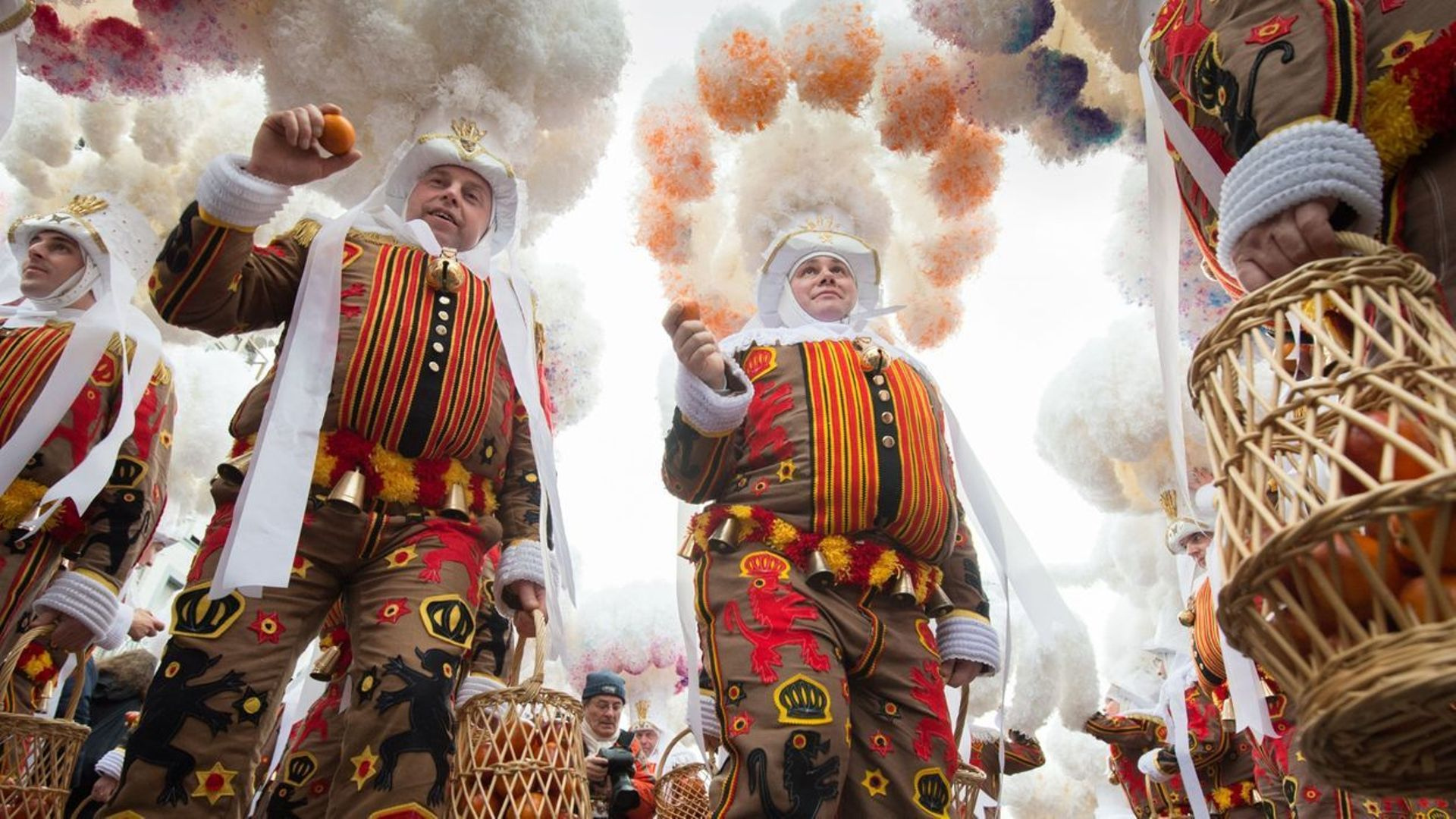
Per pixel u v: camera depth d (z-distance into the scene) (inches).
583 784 95.7
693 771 157.5
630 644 248.8
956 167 166.1
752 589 99.7
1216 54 66.6
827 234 138.2
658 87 171.9
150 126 171.9
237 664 88.1
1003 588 126.0
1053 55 158.1
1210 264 78.7
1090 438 208.4
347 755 87.1
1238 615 43.3
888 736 100.1
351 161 95.0
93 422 129.3
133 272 147.9
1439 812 121.8
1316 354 45.3
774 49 163.2
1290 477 43.2
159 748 83.7
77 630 115.0
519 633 108.7
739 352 120.1
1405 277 46.7
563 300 185.5
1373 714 37.0
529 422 109.0
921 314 173.9
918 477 107.5
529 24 143.7
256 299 101.7
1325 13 61.6
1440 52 58.1
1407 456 41.4
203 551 94.5
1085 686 228.2
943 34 156.0
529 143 145.9
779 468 106.8
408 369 100.3
